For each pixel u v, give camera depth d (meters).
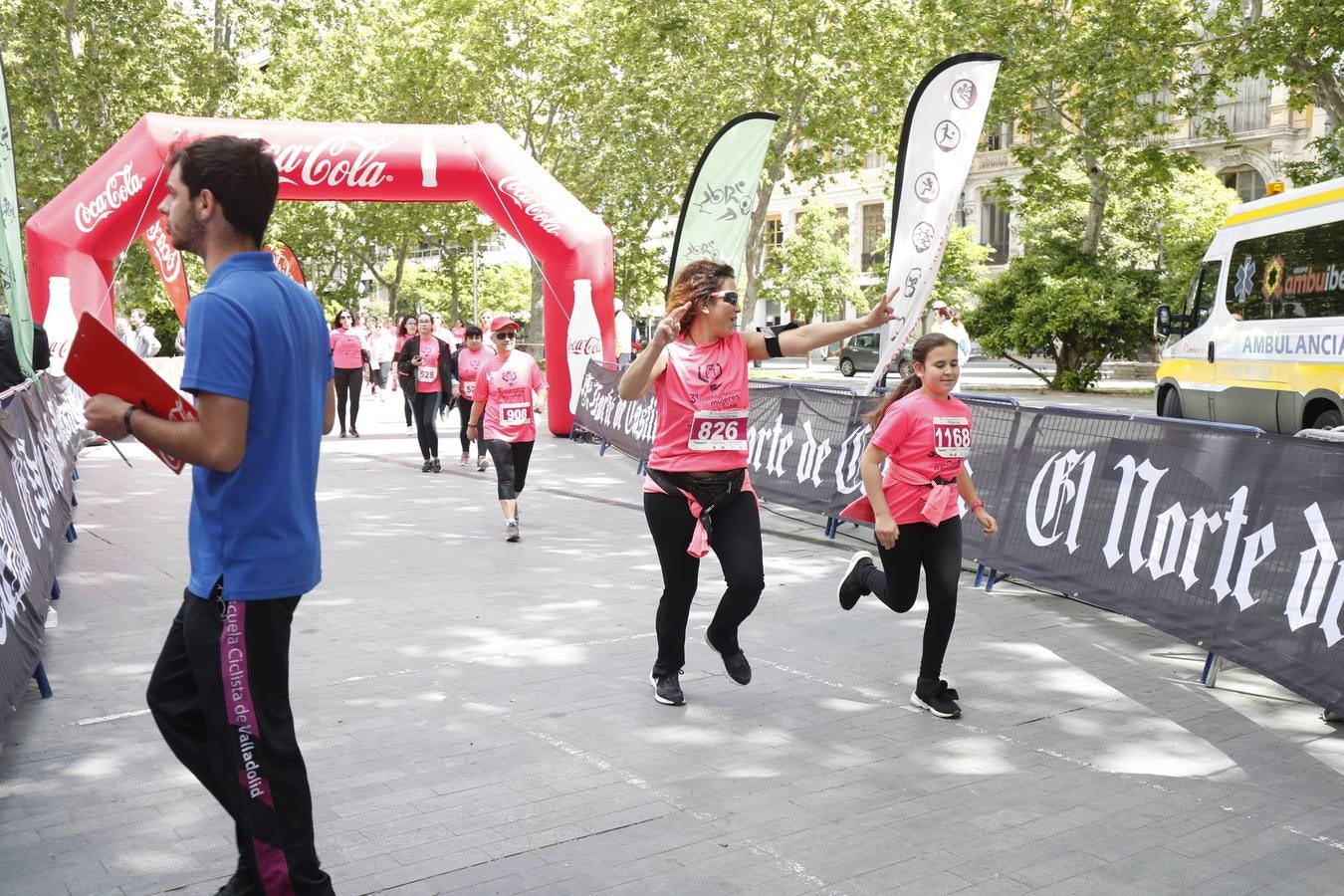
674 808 4.06
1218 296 13.06
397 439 17.81
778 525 10.07
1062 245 30.27
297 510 2.92
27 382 7.69
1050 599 7.35
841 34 27.38
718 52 27.72
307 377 2.97
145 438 2.73
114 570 8.03
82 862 3.63
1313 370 10.95
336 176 15.52
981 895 3.45
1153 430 6.30
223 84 29.62
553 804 4.09
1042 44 23.80
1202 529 5.81
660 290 31.69
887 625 6.65
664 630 5.16
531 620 6.72
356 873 3.55
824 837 3.84
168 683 3.02
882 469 5.42
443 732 4.83
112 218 15.41
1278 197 11.86
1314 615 5.01
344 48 33.97
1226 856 3.71
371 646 6.16
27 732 4.84
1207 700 5.33
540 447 16.27
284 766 2.93
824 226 49.84
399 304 64.75
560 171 33.72
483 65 31.75
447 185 15.95
